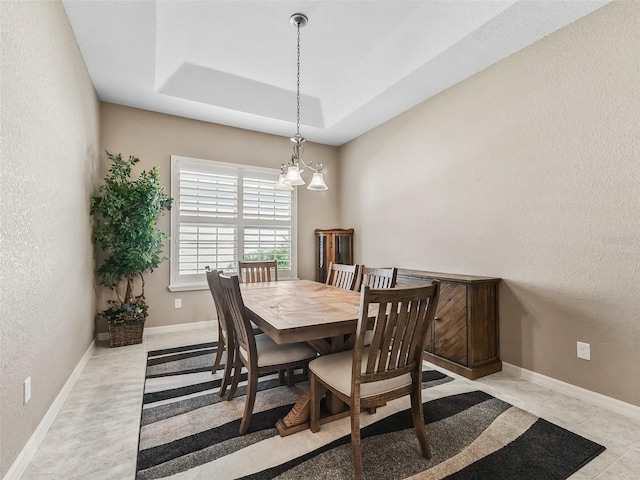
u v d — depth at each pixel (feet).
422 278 9.65
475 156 9.50
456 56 8.57
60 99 6.73
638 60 6.25
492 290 8.73
